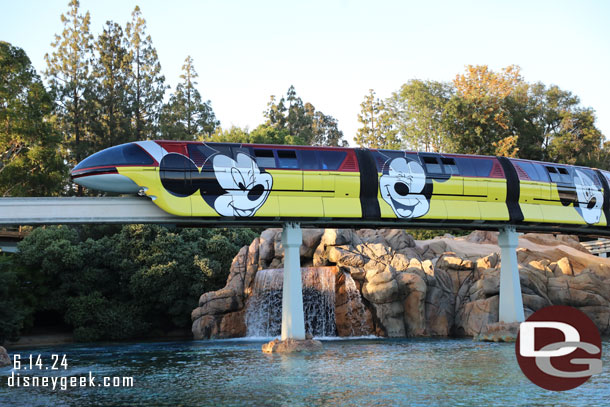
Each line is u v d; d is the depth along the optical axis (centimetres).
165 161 3419
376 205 3750
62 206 3381
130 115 9088
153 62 9531
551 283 4791
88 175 3362
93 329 5319
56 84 8756
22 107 6556
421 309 4612
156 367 3291
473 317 4550
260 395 2434
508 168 4191
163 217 3506
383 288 4584
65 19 8938
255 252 5184
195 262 5678
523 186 4184
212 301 4978
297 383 2666
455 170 4016
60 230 5819
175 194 3416
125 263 5588
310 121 12788
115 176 3366
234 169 3509
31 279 5438
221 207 3462
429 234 8038
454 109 8631
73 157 8681
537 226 4375
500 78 9319
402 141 10194
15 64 6675
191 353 3884
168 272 5512
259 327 4894
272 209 3544
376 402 2272
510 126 9156
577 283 4731
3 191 6575
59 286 5547
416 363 3155
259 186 3538
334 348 3822
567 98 10150
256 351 3822
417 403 2252
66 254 5428
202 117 10494
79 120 8781
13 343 5031
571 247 6397
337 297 4762
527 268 4816
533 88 10200
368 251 4991
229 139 8731
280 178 3575
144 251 5631
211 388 2612
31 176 6600
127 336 5450
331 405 2238
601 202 4538
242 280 5100
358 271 4791
